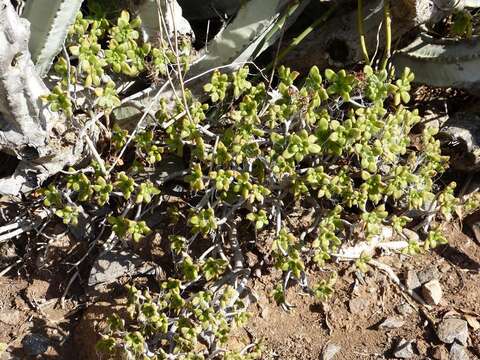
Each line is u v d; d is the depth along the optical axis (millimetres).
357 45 2400
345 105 2479
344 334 2260
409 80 2047
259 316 2264
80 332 2266
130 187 2047
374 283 2348
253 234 2352
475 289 2361
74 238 2381
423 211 2365
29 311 2324
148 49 2053
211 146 2170
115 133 2166
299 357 2209
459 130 2406
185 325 2020
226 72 2289
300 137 1972
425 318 2287
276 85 2576
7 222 2377
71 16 2008
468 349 2221
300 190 2080
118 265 2309
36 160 2170
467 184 2561
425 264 2408
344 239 2338
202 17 2553
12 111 1995
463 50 2369
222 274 2277
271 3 2166
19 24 1826
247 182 2016
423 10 2279
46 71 2141
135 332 1961
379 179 2047
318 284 2141
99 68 1945
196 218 2041
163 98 2172
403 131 2135
